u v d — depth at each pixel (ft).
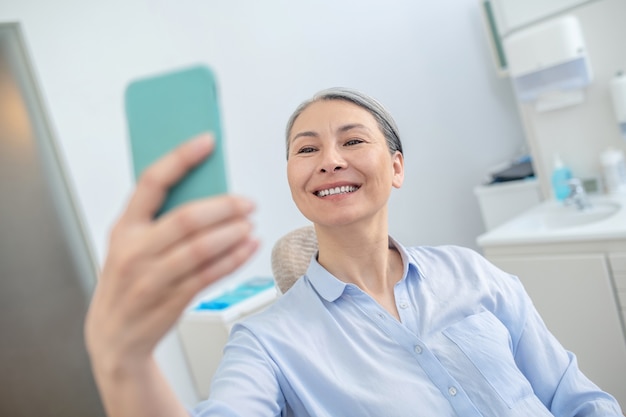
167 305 1.17
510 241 6.34
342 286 3.10
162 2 7.29
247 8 8.07
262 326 3.04
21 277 5.61
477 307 3.33
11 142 5.72
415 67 10.09
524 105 7.58
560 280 6.09
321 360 2.94
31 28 6.31
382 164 3.06
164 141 1.29
